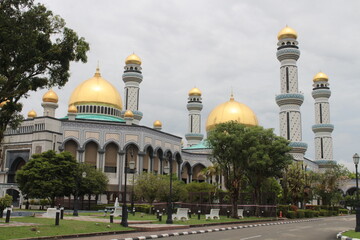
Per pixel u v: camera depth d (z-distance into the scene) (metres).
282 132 94.62
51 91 79.69
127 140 73.88
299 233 27.45
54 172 52.75
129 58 95.06
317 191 85.50
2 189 65.81
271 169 53.97
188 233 25.97
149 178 54.62
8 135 72.19
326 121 124.06
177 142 86.31
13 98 25.47
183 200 57.59
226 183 48.47
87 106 82.38
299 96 93.75
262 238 22.70
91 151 72.94
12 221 28.69
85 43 25.06
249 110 100.19
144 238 21.92
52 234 21.64
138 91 94.88
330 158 122.19
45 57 23.97
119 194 70.81
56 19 24.11
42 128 69.06
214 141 48.56
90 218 35.66
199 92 113.50
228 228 31.02
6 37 21.91
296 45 97.00
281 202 70.56
